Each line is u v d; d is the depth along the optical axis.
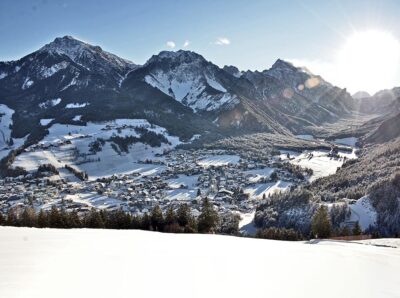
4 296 9.36
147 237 24.97
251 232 113.31
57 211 65.56
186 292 10.62
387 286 12.46
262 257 17.78
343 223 105.12
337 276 13.84
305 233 100.00
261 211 123.75
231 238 28.52
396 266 16.77
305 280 12.90
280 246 23.34
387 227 102.06
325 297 10.82
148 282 11.49
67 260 14.44
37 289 10.12
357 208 113.50
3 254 15.30
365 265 16.66
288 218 112.38
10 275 11.57
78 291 10.13
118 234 26.00
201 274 13.06
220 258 16.81
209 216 69.94
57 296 9.58
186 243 22.28
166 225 69.06
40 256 15.05
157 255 16.78
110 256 15.82
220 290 11.04
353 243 30.22
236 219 114.38
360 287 12.16
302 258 17.92
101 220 65.88
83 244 19.16
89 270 12.79
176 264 14.73
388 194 112.62
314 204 114.81
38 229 26.41
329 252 20.78
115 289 10.50
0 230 24.64
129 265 13.99
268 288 11.55
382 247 25.72
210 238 27.17
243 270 14.19
